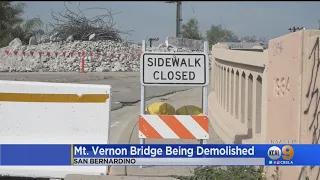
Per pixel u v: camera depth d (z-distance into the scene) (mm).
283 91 9133
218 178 9977
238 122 15016
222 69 19828
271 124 10062
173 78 11242
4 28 69062
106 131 10445
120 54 53156
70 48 52938
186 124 11078
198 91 33469
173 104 25422
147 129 11070
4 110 10320
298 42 8227
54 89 10367
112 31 59469
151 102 26641
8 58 49406
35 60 49375
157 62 11234
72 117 10406
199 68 11242
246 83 13641
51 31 58531
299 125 8258
